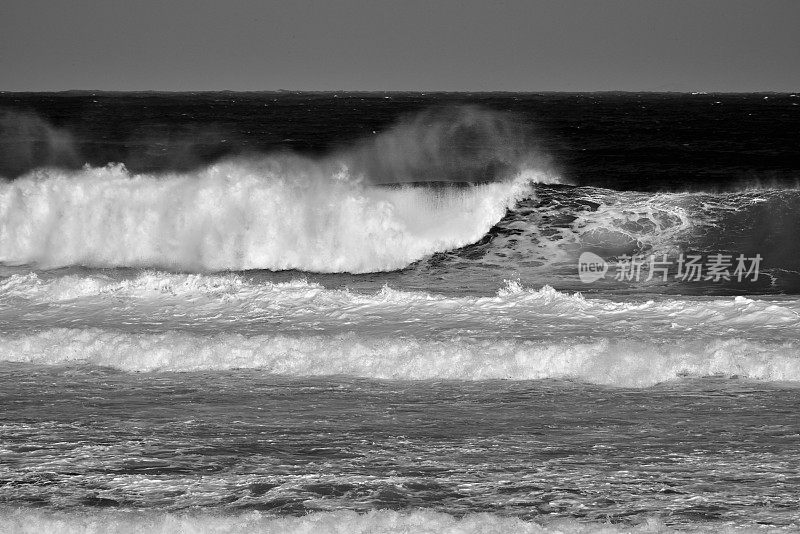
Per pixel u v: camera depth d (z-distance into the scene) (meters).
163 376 31.58
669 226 60.16
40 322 37.12
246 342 33.62
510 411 27.70
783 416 26.80
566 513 20.28
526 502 20.91
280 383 30.69
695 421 26.52
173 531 19.11
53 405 28.41
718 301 37.78
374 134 135.88
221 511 20.22
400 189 61.06
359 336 34.19
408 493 21.50
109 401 28.83
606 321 35.78
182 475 22.64
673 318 35.91
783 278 49.44
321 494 21.42
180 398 29.16
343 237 57.75
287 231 57.75
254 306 38.84
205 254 57.41
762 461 23.31
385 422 26.78
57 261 57.16
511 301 38.91
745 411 27.30
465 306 38.41
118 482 22.17
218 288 41.44
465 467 23.12
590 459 23.62
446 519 19.39
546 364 31.45
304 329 35.66
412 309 38.12
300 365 32.25
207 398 29.14
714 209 62.47
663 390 29.45
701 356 31.23
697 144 136.88
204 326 36.28
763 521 19.66
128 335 34.56
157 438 25.42
